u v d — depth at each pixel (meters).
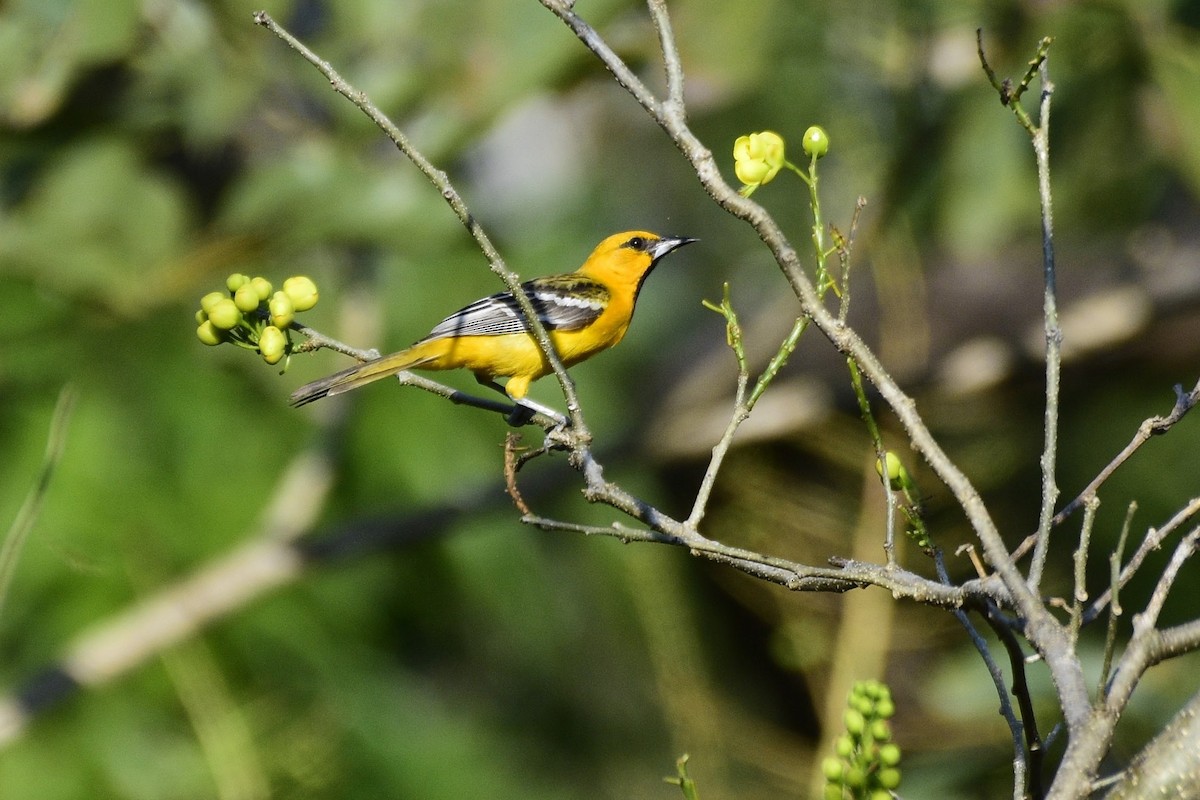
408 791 12.49
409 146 5.34
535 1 10.37
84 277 10.64
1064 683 4.36
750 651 12.87
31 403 11.60
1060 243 14.92
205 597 12.46
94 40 9.69
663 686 11.26
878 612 10.06
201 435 12.52
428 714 13.09
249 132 12.06
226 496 12.91
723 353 14.59
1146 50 10.95
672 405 14.52
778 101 13.21
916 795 10.55
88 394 11.70
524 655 13.78
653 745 13.75
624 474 14.53
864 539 10.43
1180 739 4.86
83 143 10.42
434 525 13.17
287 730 11.89
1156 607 4.41
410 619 13.86
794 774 10.80
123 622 12.26
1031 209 12.30
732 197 4.80
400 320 13.25
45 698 11.97
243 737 10.20
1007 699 4.90
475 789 12.76
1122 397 14.51
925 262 14.79
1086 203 12.34
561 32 10.42
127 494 12.05
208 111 10.53
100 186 10.47
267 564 12.67
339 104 10.73
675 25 10.56
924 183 12.67
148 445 12.27
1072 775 4.19
